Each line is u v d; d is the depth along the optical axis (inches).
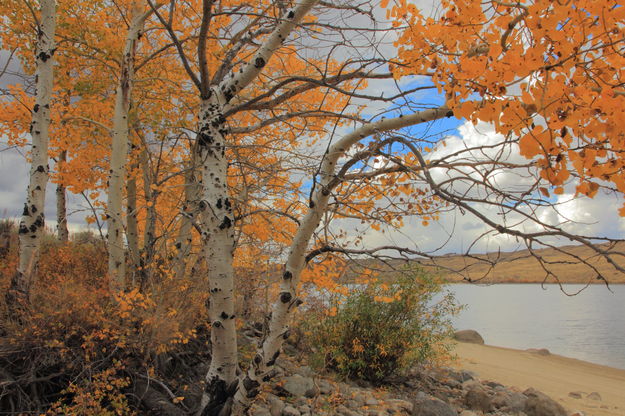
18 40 272.4
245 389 149.7
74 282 213.5
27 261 198.1
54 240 387.5
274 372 154.3
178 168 264.8
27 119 251.1
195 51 230.8
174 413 175.9
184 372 215.5
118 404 165.6
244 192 177.9
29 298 189.0
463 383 317.1
